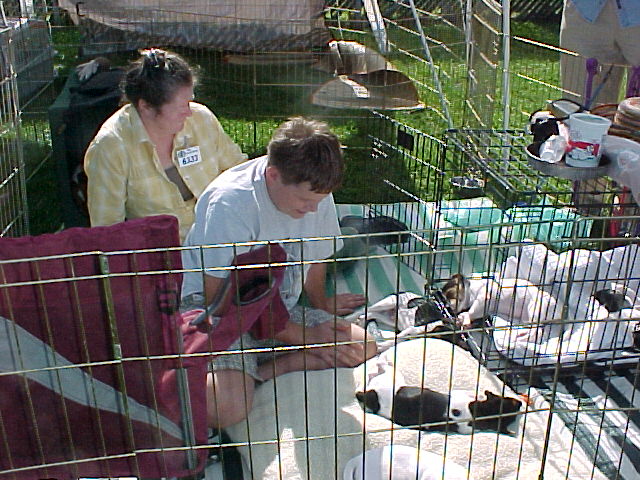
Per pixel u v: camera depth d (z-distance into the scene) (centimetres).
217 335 180
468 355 245
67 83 392
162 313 170
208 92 559
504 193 305
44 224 367
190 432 185
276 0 566
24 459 179
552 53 619
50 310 162
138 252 155
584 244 316
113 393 175
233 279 181
